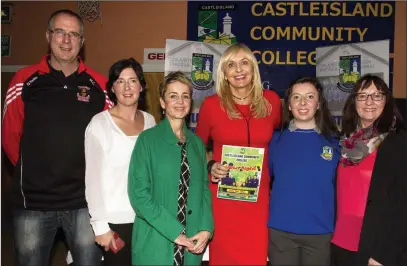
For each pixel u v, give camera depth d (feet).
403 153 8.15
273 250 8.71
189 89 8.45
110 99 9.05
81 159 8.86
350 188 8.43
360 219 8.27
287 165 8.71
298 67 20.49
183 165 8.19
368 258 8.06
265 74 20.72
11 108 8.89
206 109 9.32
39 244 8.82
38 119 8.72
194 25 20.95
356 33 20.07
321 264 8.49
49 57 9.32
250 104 9.20
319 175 8.57
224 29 20.79
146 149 8.10
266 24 20.58
